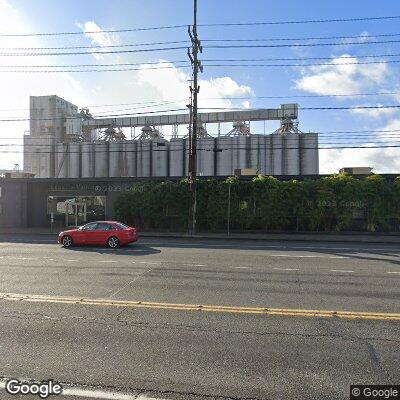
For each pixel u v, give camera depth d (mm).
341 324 6773
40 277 11055
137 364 5109
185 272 11953
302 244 21953
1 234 29297
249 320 6977
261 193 29344
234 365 5082
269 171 59781
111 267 12883
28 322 6828
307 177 30578
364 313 7438
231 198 29781
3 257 15484
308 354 5449
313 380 4668
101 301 8266
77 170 67188
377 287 9898
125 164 64812
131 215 31797
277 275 11539
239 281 10578
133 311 7512
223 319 7031
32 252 17281
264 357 5340
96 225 19844
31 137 71500
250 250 18391
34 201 36125
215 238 25641
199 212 30250
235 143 60688
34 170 71250
